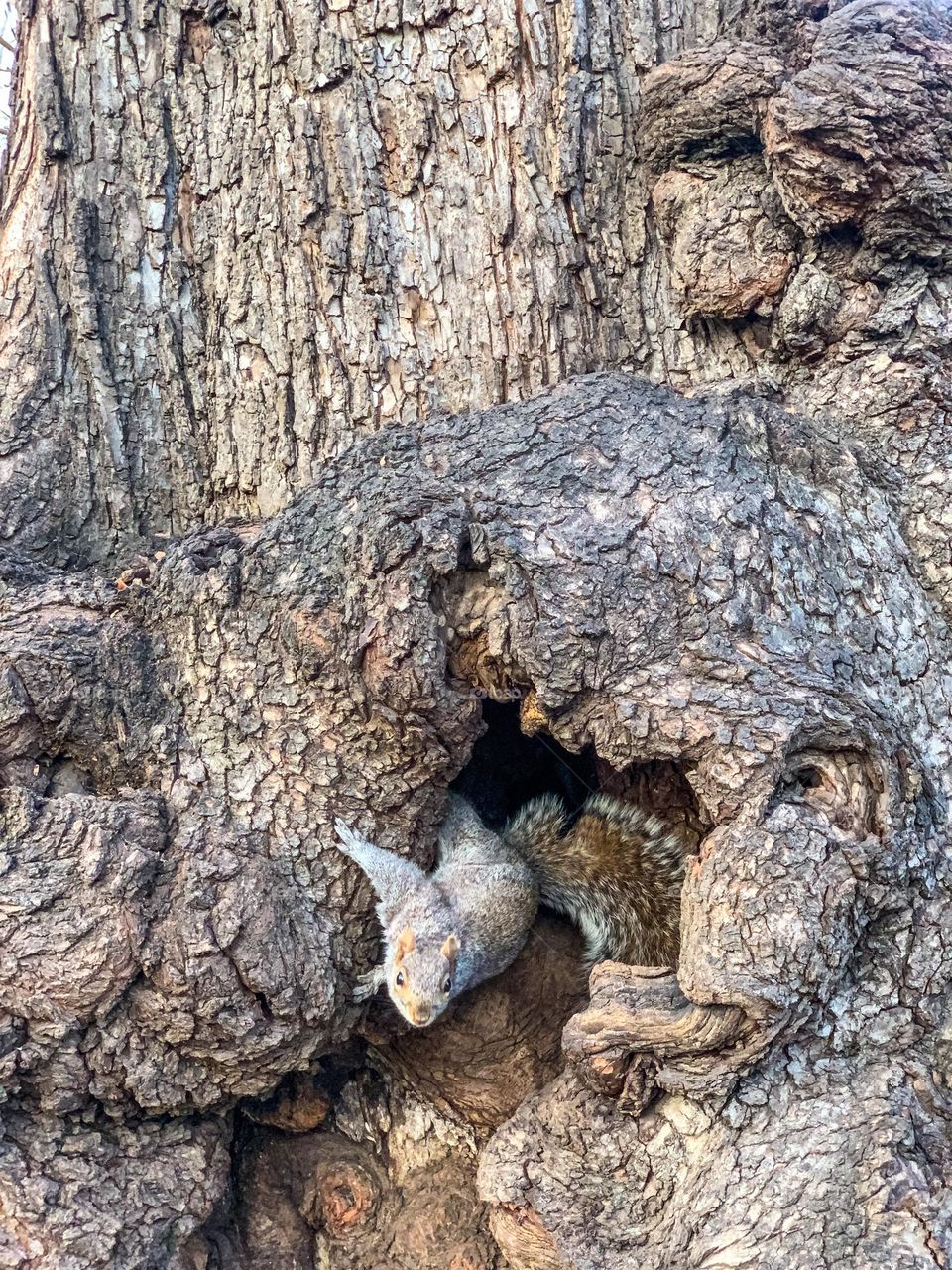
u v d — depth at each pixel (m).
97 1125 1.14
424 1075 1.26
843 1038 1.11
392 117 1.36
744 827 1.10
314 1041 1.16
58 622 1.21
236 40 1.39
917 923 1.12
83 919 1.11
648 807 1.32
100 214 1.39
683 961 1.10
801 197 1.25
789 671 1.13
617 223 1.35
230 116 1.39
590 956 1.30
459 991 1.23
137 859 1.12
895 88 1.21
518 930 1.28
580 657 1.13
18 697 1.17
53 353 1.38
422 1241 1.21
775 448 1.22
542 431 1.19
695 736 1.12
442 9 1.35
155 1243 1.11
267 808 1.18
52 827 1.13
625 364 1.35
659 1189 1.10
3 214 1.42
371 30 1.36
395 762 1.19
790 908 1.08
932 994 1.12
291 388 1.36
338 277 1.35
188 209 1.40
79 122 1.40
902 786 1.12
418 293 1.35
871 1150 1.06
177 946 1.11
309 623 1.17
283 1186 1.24
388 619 1.15
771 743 1.10
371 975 1.21
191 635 1.21
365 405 1.34
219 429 1.38
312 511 1.21
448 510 1.16
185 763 1.19
